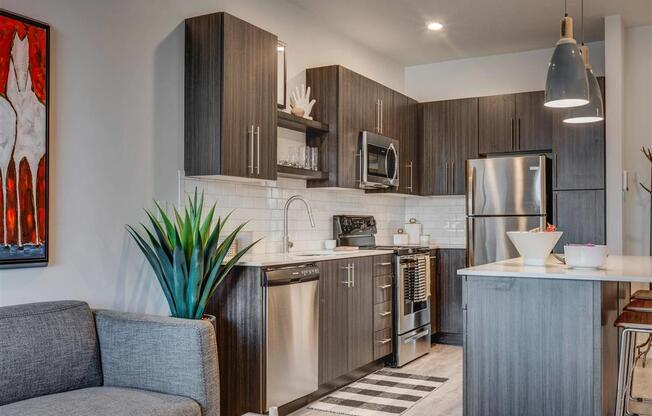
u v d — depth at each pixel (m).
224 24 3.52
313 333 3.81
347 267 4.24
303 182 4.80
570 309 2.77
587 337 2.73
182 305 3.12
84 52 3.05
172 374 2.46
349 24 5.23
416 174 6.14
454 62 6.43
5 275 2.65
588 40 5.69
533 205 5.45
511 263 3.51
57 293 2.88
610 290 3.05
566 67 3.00
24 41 2.73
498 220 5.59
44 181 2.80
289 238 4.64
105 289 3.14
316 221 5.00
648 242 5.32
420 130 6.25
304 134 4.80
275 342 3.47
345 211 5.44
